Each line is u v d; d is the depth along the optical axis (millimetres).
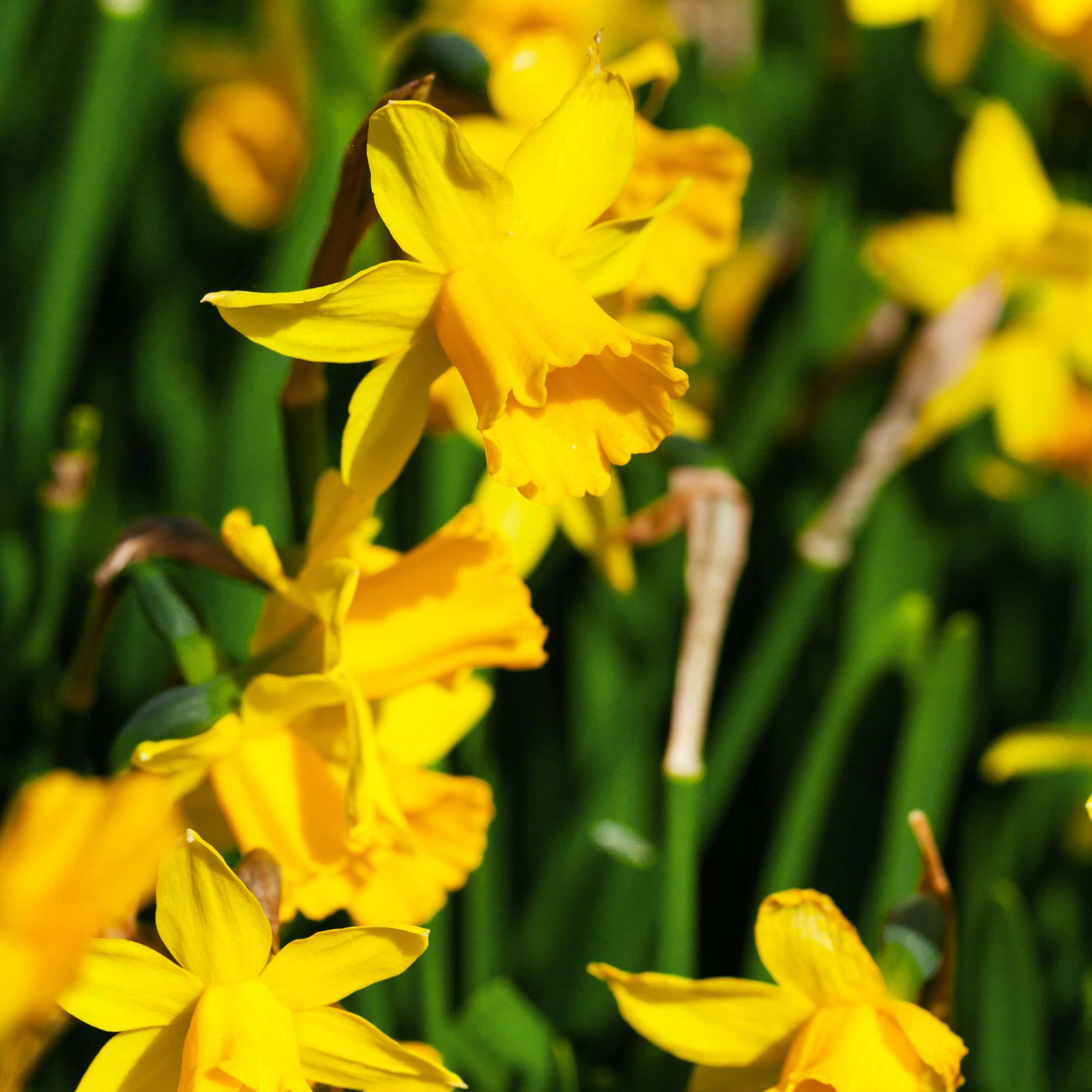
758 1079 809
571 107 782
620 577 881
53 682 900
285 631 805
